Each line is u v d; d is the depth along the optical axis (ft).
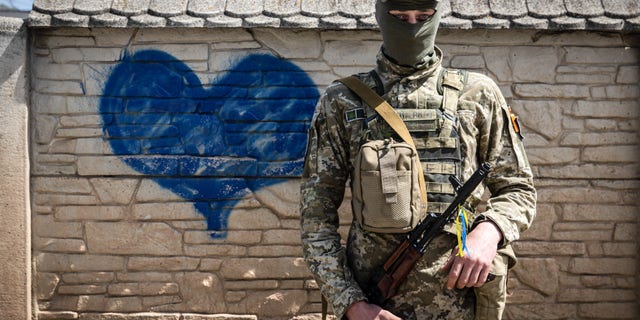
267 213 12.19
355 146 7.41
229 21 11.49
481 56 11.98
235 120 12.05
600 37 11.92
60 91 12.03
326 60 12.02
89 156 12.12
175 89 12.05
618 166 12.10
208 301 12.30
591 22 11.37
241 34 11.95
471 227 7.23
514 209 7.28
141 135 12.09
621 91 12.01
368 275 7.32
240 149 12.09
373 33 11.92
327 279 7.11
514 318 12.22
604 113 12.02
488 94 7.54
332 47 12.01
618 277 12.19
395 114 7.30
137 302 12.30
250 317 12.26
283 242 12.23
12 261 12.01
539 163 12.06
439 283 7.18
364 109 7.45
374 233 7.30
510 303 12.21
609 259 12.17
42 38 11.98
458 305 7.27
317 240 7.30
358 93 7.49
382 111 7.32
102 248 12.23
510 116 7.73
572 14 11.48
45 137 12.10
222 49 12.00
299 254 12.24
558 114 12.03
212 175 12.13
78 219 12.20
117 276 12.26
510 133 7.67
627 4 11.63
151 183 12.14
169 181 12.15
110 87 12.04
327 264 7.17
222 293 12.29
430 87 7.48
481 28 11.44
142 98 12.06
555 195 12.08
